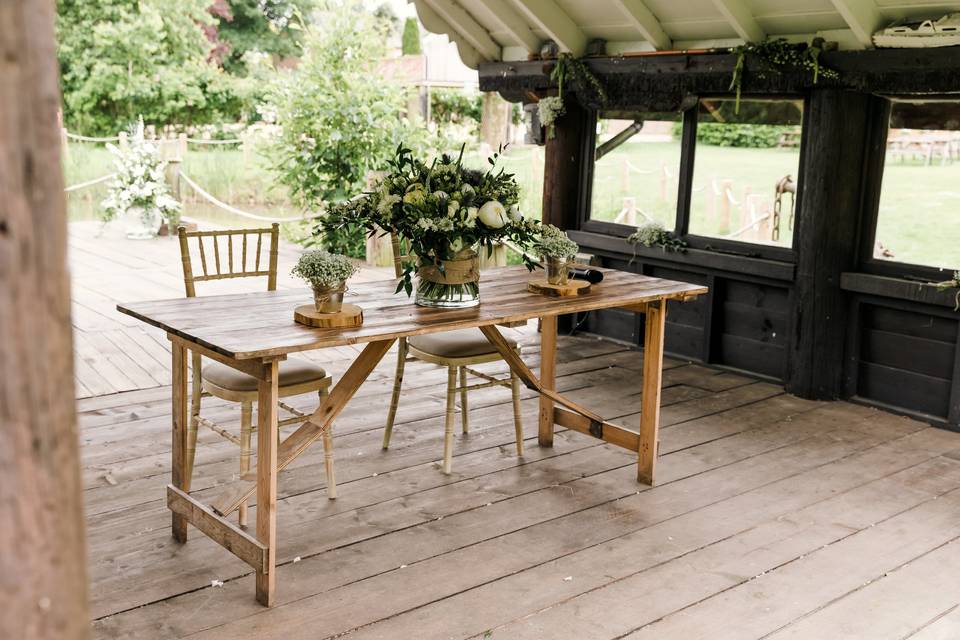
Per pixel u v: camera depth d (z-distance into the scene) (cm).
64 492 105
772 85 518
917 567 327
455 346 402
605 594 302
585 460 425
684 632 280
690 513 369
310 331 300
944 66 445
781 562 328
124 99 1789
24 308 99
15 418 100
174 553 324
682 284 406
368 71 948
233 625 278
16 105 96
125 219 1028
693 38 571
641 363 601
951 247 478
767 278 552
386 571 315
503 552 331
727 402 521
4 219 96
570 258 379
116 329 633
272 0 2014
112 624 276
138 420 460
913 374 500
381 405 496
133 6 1800
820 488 398
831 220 509
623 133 631
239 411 480
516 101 682
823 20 493
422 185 329
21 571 103
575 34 617
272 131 976
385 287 387
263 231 388
